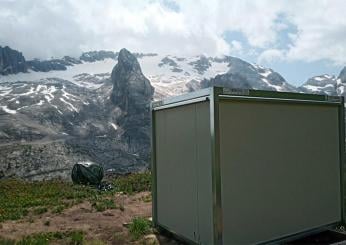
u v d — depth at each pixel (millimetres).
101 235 6172
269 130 5113
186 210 5293
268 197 5047
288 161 5289
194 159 5094
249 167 4895
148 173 14516
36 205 9227
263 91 4992
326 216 5691
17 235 6312
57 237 6129
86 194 10609
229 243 4676
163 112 5898
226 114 4754
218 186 4566
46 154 107188
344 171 5977
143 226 6172
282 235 5145
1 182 14539
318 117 5711
